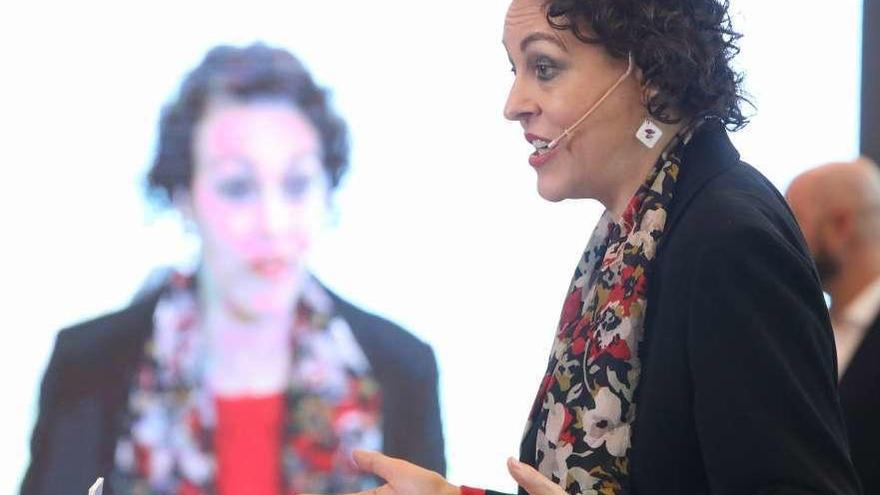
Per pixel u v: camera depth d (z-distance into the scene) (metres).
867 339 7.12
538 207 9.06
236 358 8.83
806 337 3.64
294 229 8.92
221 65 8.92
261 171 8.91
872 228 8.27
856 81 9.48
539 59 4.08
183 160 8.86
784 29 9.45
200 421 8.77
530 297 9.04
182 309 8.81
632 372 3.93
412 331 8.98
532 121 4.14
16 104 8.73
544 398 4.22
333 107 9.00
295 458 8.84
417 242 9.00
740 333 3.62
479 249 9.04
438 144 9.05
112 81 8.81
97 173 8.78
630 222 4.05
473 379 8.98
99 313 8.75
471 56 9.08
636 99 4.03
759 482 3.51
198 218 8.86
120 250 8.77
